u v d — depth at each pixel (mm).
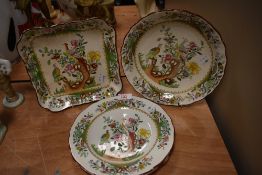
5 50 853
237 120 661
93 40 776
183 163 641
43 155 677
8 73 738
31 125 747
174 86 777
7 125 749
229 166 631
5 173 647
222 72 705
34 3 926
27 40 726
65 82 794
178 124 726
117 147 670
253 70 560
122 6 1165
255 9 525
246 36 574
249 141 606
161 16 723
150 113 719
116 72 802
